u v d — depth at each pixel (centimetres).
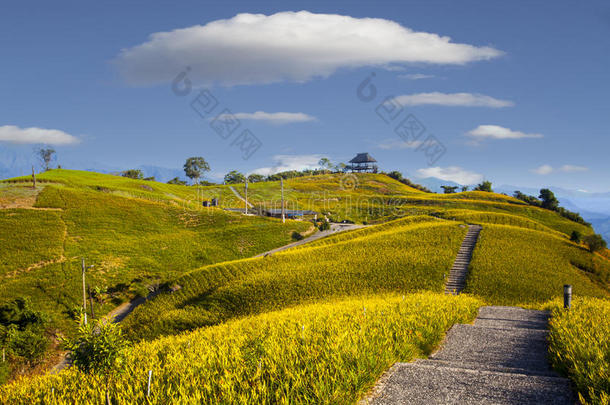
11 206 7931
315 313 2383
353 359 1089
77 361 1180
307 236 8600
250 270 5084
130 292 5416
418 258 4894
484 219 8262
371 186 17362
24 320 4247
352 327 1641
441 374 1002
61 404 1147
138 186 12219
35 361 3791
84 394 1171
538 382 915
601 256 5672
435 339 1512
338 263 4922
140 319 4366
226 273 5081
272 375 1081
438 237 5909
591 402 769
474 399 844
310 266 4884
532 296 3991
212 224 8981
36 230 6981
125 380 1239
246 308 3956
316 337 1469
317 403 888
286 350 1321
